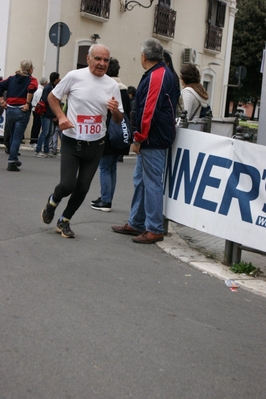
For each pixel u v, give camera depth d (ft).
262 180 18.75
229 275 19.10
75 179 20.40
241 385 12.01
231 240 19.67
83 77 19.93
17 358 11.80
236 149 19.43
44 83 55.31
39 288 15.81
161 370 12.10
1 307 14.25
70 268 17.84
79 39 65.72
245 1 125.49
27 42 61.00
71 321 13.92
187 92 24.81
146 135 20.57
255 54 125.08
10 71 61.36
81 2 65.16
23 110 35.37
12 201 26.71
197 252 21.44
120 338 13.35
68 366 11.73
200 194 20.68
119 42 71.97
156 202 21.48
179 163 21.68
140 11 74.43
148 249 21.18
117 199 30.81
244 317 15.89
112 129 25.09
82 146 20.12
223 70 94.63
